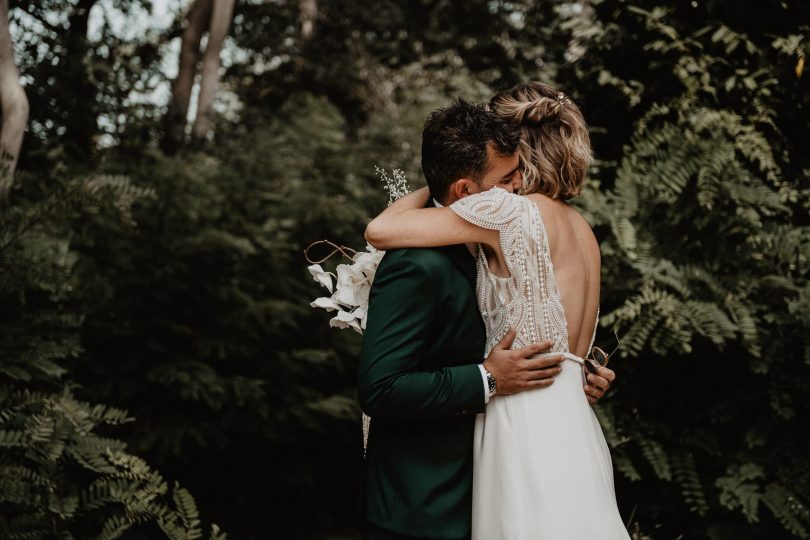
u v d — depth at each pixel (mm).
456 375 1595
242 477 4113
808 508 2596
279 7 8172
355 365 4895
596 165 3297
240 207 4719
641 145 2996
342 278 1887
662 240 2975
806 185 3088
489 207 1634
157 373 3672
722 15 3244
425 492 1632
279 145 5160
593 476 1588
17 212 2984
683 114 3125
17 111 3195
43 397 2684
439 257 1641
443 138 1736
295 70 8469
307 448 4551
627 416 2871
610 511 1589
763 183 3113
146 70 4695
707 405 2873
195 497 4023
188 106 5422
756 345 2682
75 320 2959
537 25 7383
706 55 3178
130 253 3918
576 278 1728
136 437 3566
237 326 4098
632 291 2863
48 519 2572
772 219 3068
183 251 4012
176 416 3752
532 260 1648
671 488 2912
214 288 4098
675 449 2857
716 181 2781
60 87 3998
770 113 3070
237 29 7777
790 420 2734
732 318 2695
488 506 1597
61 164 3705
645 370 2914
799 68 2980
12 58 3209
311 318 4777
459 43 8453
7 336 2838
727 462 2809
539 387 1636
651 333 2762
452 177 1734
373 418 1765
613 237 2896
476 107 1788
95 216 3840
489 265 1700
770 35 3107
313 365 4609
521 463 1581
